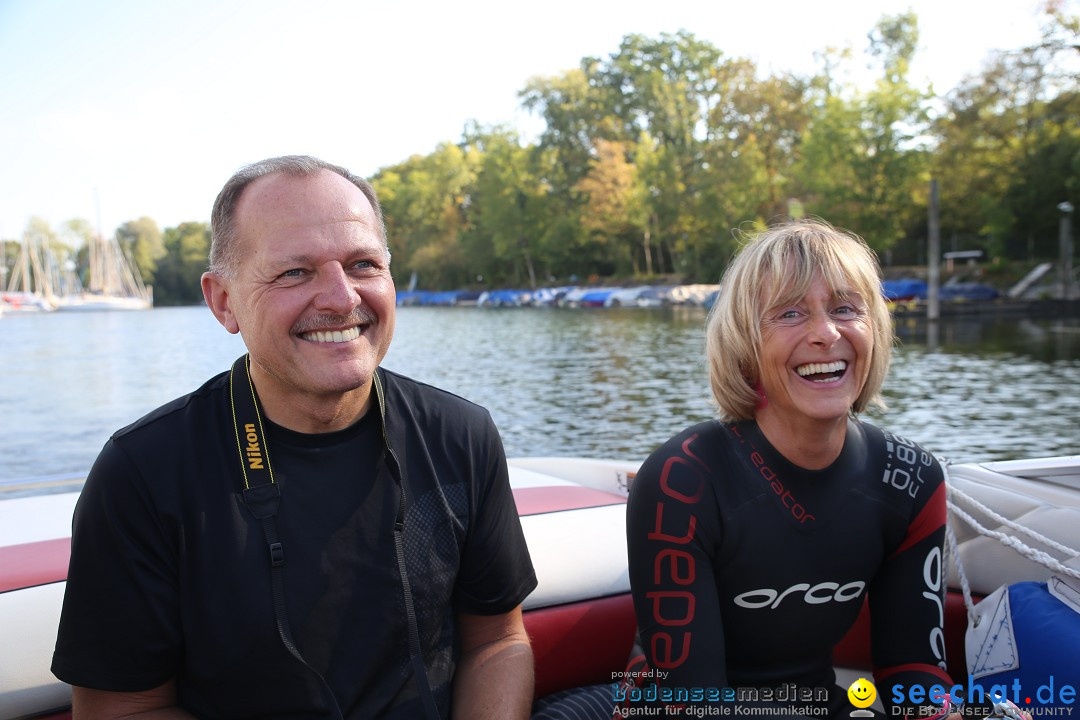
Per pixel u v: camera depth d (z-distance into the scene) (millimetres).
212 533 1432
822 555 1627
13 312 90125
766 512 1618
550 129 70312
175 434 1471
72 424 13555
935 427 10242
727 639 1696
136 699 1456
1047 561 1852
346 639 1476
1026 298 36031
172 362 24531
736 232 1835
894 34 54344
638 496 1670
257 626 1419
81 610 1418
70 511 2250
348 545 1482
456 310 62062
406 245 88875
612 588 2111
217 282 1587
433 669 1605
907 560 1730
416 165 98562
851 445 1679
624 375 16234
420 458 1587
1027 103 36906
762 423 1666
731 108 57562
